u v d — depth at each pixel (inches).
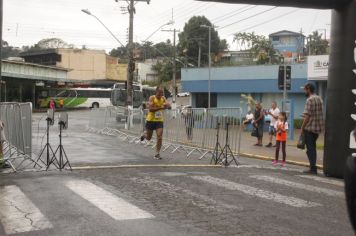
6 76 2012.8
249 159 599.5
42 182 371.9
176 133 682.2
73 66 3331.7
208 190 353.4
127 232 239.3
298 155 636.1
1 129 453.7
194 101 1771.7
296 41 2701.8
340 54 430.9
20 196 319.9
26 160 495.8
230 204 306.8
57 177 396.2
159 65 3882.9
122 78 3494.1
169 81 3595.0
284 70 790.5
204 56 3437.5
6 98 2262.6
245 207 299.4
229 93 1652.3
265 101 1557.6
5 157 477.7
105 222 257.3
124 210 284.4
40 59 3368.6
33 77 2203.5
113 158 542.9
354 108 425.1
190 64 3201.3
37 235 233.9
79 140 810.2
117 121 973.8
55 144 718.5
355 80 423.5
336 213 287.6
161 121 552.1
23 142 488.4
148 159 541.3
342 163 429.4
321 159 595.2
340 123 431.8
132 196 325.4
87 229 243.9
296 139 909.2
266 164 542.3
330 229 250.8
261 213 284.0
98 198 316.2
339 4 426.9
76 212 278.1
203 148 623.5
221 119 602.9
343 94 430.3
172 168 465.7
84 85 2714.1
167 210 286.8
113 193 333.7
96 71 3348.9
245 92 1588.3
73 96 2657.5
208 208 294.0
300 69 1414.9
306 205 309.3
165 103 551.8
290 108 901.2
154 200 314.0
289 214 283.1
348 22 423.8
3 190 339.6
